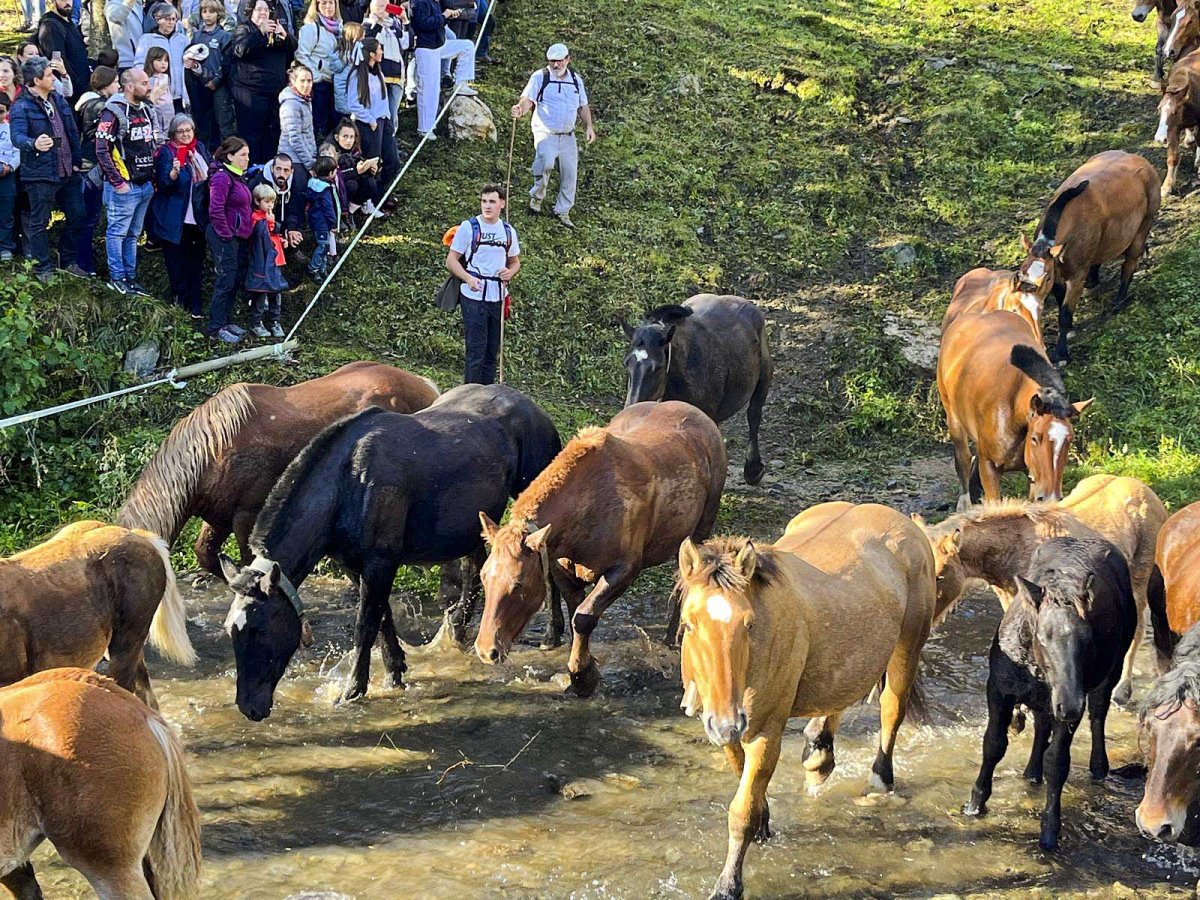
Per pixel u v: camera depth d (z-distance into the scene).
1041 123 17.78
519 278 14.02
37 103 10.96
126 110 11.13
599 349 13.59
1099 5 21.41
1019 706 7.59
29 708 5.14
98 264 12.24
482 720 7.95
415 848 6.50
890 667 6.96
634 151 16.66
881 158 17.39
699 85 18.12
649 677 8.59
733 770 6.85
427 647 8.97
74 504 10.16
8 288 10.75
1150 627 9.23
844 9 21.14
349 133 12.79
